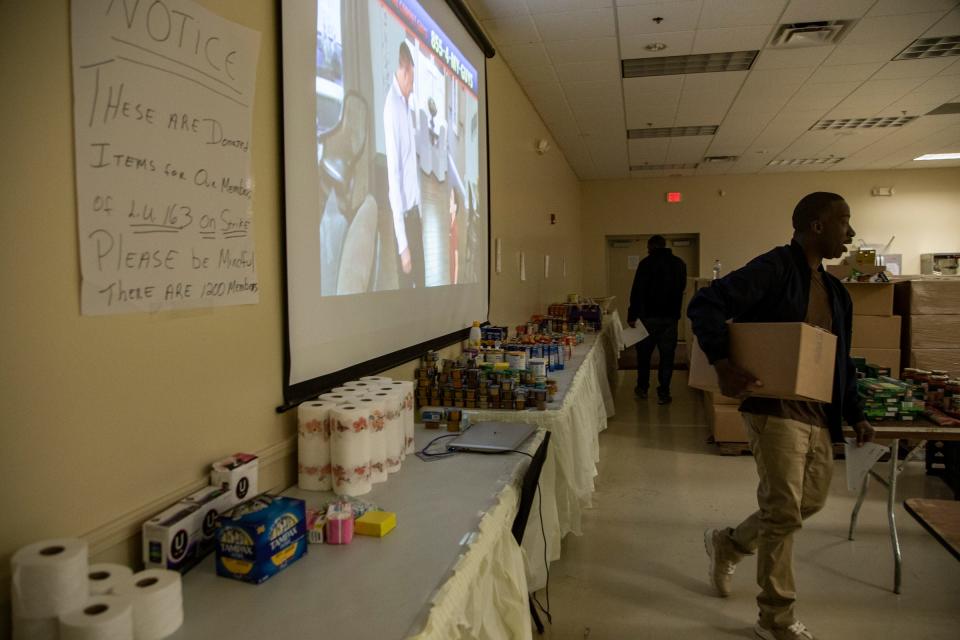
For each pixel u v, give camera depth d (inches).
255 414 57.7
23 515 36.1
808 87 215.2
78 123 39.3
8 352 35.3
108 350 41.7
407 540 47.9
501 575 53.7
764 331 71.6
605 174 391.5
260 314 58.5
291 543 44.1
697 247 409.1
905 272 373.7
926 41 173.5
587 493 107.6
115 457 42.3
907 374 114.4
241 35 54.7
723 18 158.2
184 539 43.4
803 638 77.4
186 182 48.4
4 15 35.0
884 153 326.0
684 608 89.9
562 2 148.5
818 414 76.0
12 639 33.6
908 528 117.2
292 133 63.0
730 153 326.3
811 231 77.0
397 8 91.8
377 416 60.7
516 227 201.5
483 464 67.1
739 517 123.9
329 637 34.6
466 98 132.7
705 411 214.7
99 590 34.3
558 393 99.3
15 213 35.7
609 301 286.8
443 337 115.6
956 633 83.1
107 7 41.2
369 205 81.3
